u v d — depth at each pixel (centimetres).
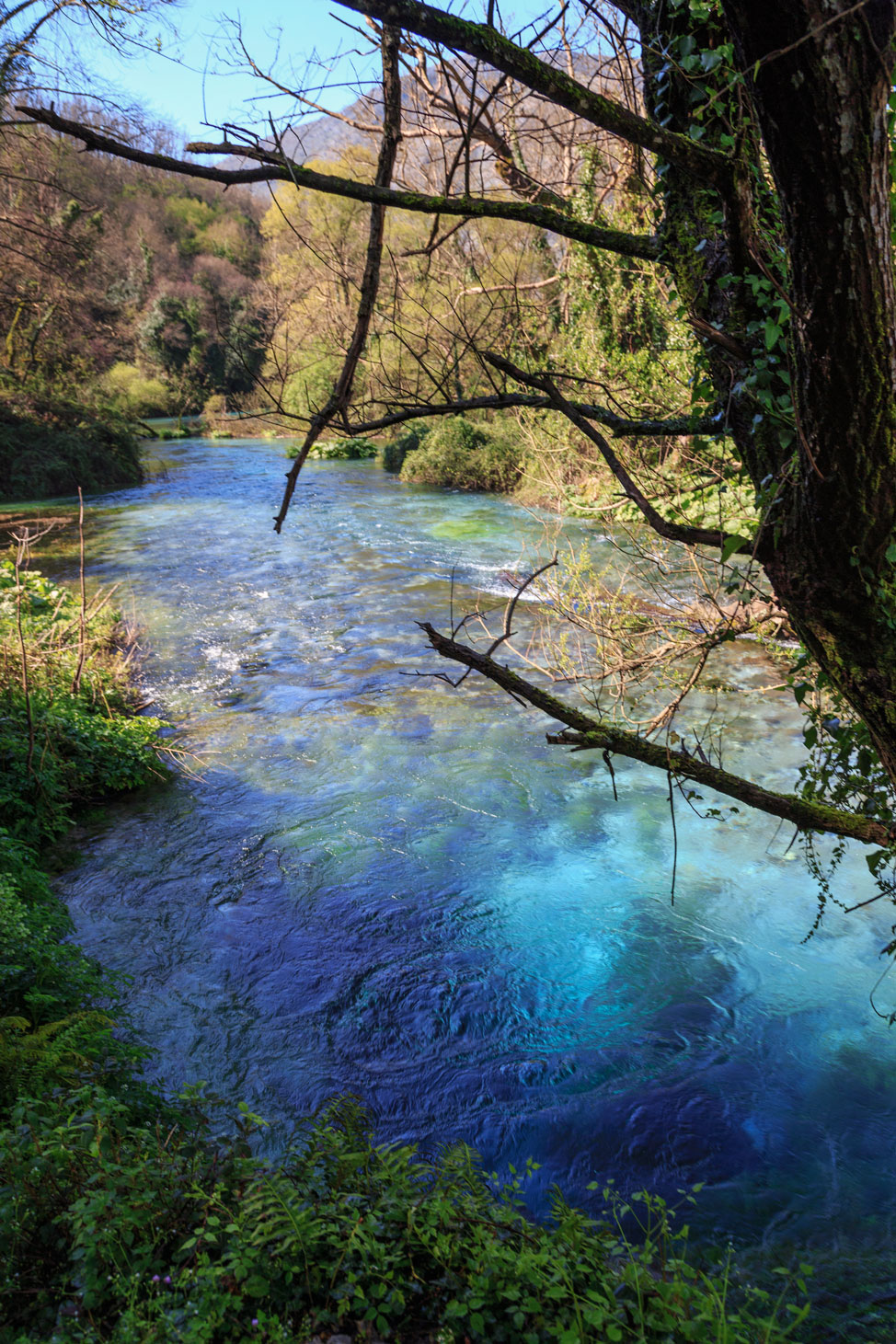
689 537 283
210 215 5816
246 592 1553
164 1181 319
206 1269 273
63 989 502
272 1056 530
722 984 588
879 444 218
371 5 209
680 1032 548
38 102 1145
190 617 1409
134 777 880
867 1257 396
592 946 629
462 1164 376
